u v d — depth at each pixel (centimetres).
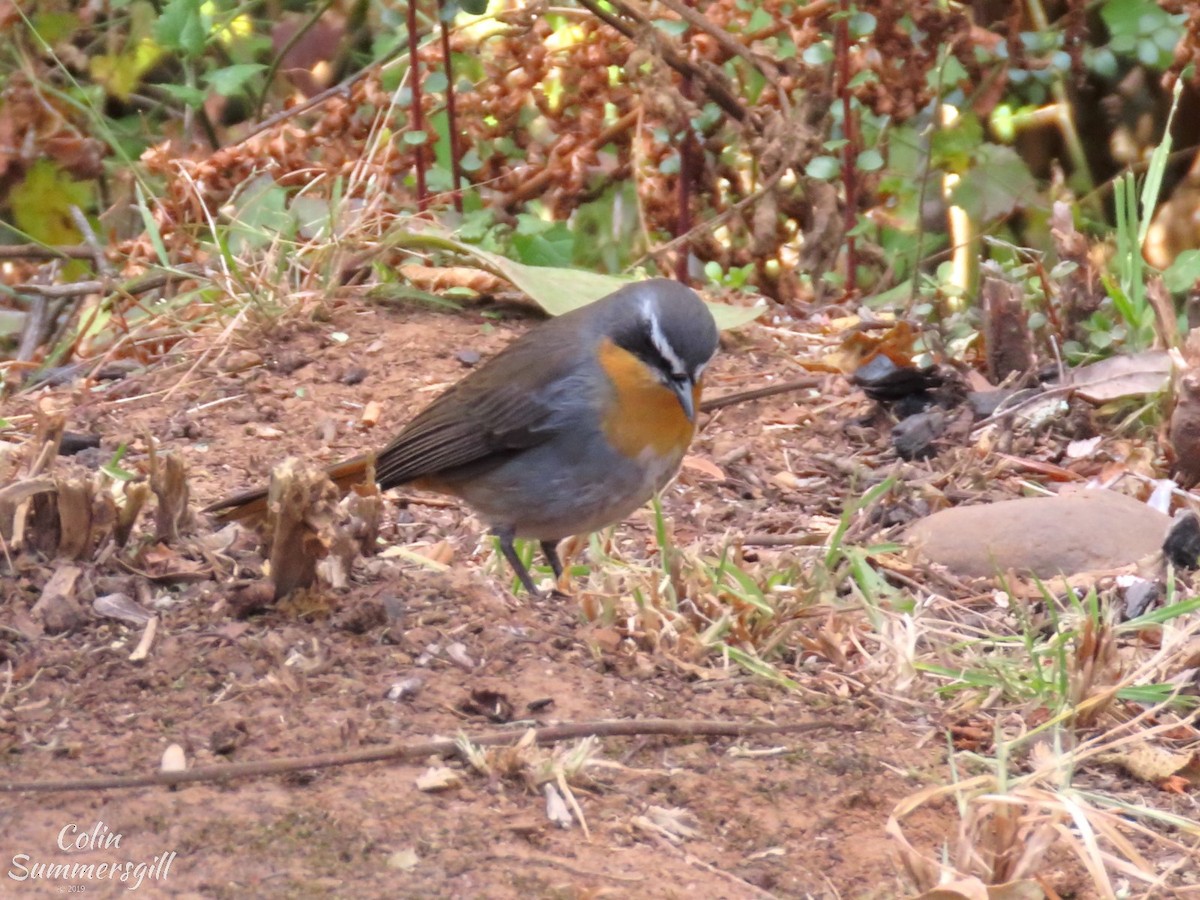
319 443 1197
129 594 848
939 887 621
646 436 962
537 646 835
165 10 1557
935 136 1559
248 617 827
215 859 638
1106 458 1183
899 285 1519
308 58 1825
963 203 1571
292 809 675
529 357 973
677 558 925
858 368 1277
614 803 702
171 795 683
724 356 1372
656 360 952
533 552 1049
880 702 831
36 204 1673
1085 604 945
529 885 630
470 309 1429
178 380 1306
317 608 832
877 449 1215
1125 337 1255
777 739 773
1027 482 1146
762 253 1499
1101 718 821
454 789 699
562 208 1530
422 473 1009
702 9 1550
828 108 1477
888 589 962
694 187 1532
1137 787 770
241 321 1358
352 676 787
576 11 1502
